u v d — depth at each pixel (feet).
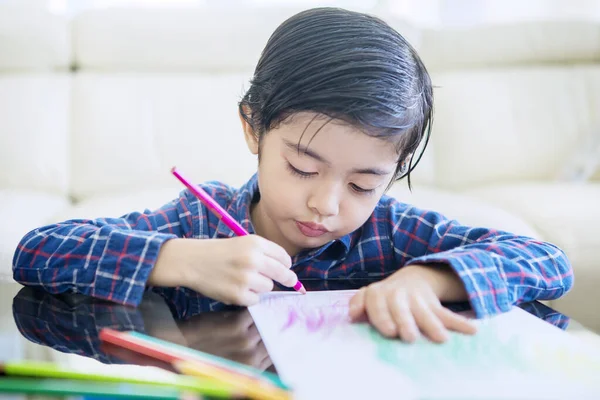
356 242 2.93
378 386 1.47
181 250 2.18
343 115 2.11
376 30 2.35
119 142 6.37
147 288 2.26
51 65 6.81
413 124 2.34
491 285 2.10
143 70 6.85
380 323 1.82
